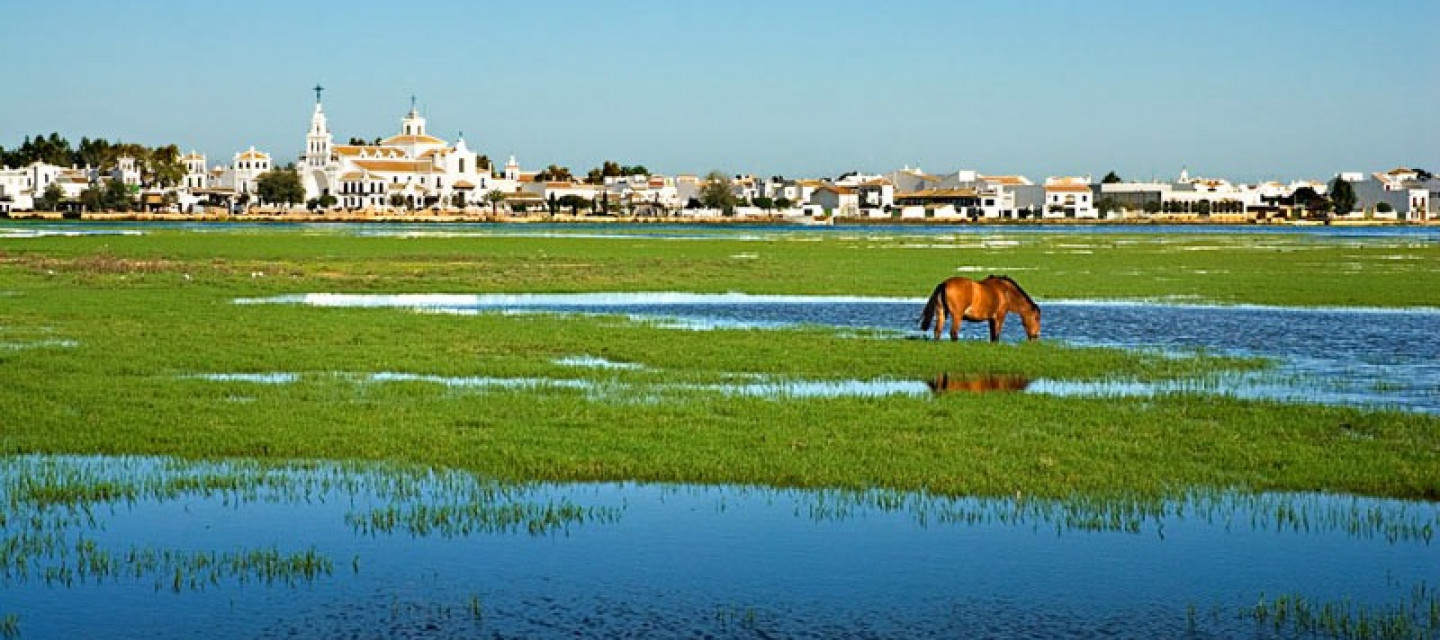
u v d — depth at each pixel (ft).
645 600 71.97
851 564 77.77
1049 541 81.82
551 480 95.76
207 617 69.21
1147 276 332.60
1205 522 85.51
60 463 100.01
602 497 91.40
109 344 172.24
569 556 79.00
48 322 201.67
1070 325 206.39
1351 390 138.10
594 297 266.98
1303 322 212.23
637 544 81.20
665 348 170.19
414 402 125.18
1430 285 296.51
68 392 130.52
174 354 161.38
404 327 195.93
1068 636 67.36
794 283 306.96
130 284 287.89
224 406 122.52
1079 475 96.22
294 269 352.49
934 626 68.69
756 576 75.82
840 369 151.33
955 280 179.63
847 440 107.34
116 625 68.03
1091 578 75.41
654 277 328.08
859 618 69.72
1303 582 74.49
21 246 481.87
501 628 68.03
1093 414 119.24
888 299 261.24
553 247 511.81
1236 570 76.59
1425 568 76.54
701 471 97.40
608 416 117.70
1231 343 181.88
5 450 103.86
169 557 78.23
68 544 80.74
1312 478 95.14
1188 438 108.58
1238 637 66.90
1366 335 192.13
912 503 89.92
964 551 80.02
